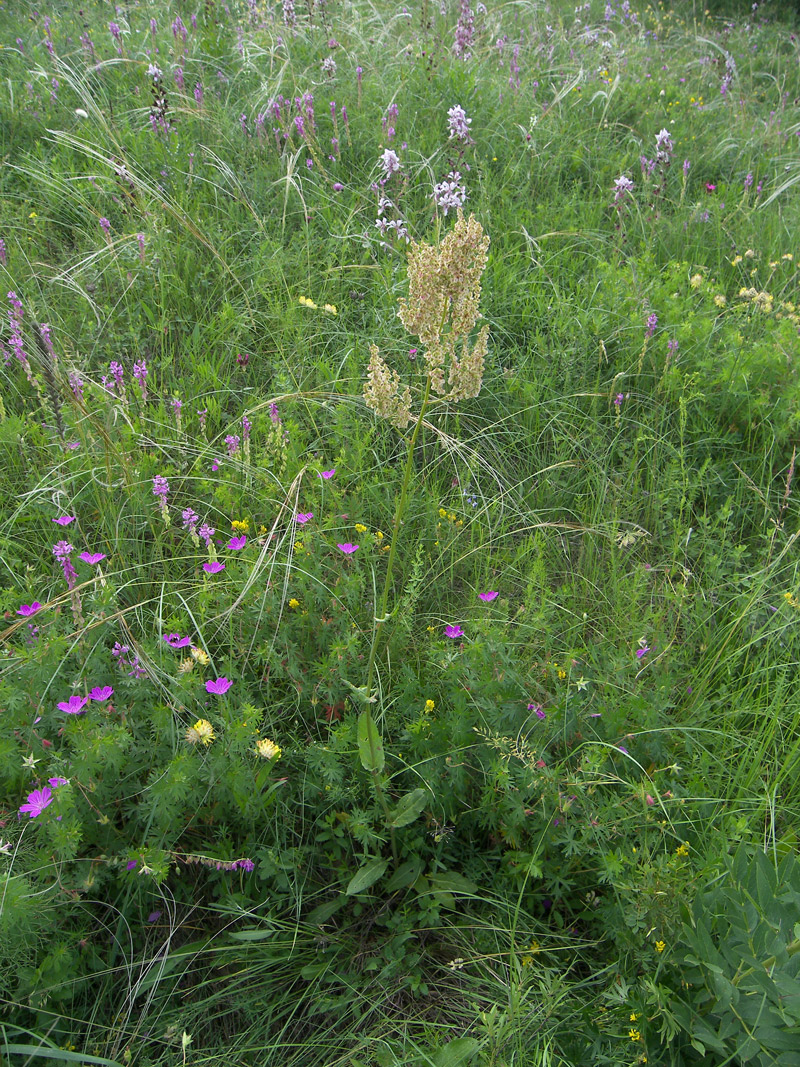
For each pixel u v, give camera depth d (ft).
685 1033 6.24
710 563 10.68
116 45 21.53
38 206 16.15
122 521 10.27
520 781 7.73
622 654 9.08
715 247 17.65
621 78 24.64
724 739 8.85
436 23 26.32
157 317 13.97
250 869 7.13
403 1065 6.50
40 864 6.66
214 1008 7.01
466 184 17.75
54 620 8.01
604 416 13.26
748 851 7.39
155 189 15.84
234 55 21.76
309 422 12.35
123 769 7.44
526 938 7.41
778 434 12.35
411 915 7.54
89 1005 6.86
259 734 8.14
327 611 9.30
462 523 10.83
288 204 16.63
